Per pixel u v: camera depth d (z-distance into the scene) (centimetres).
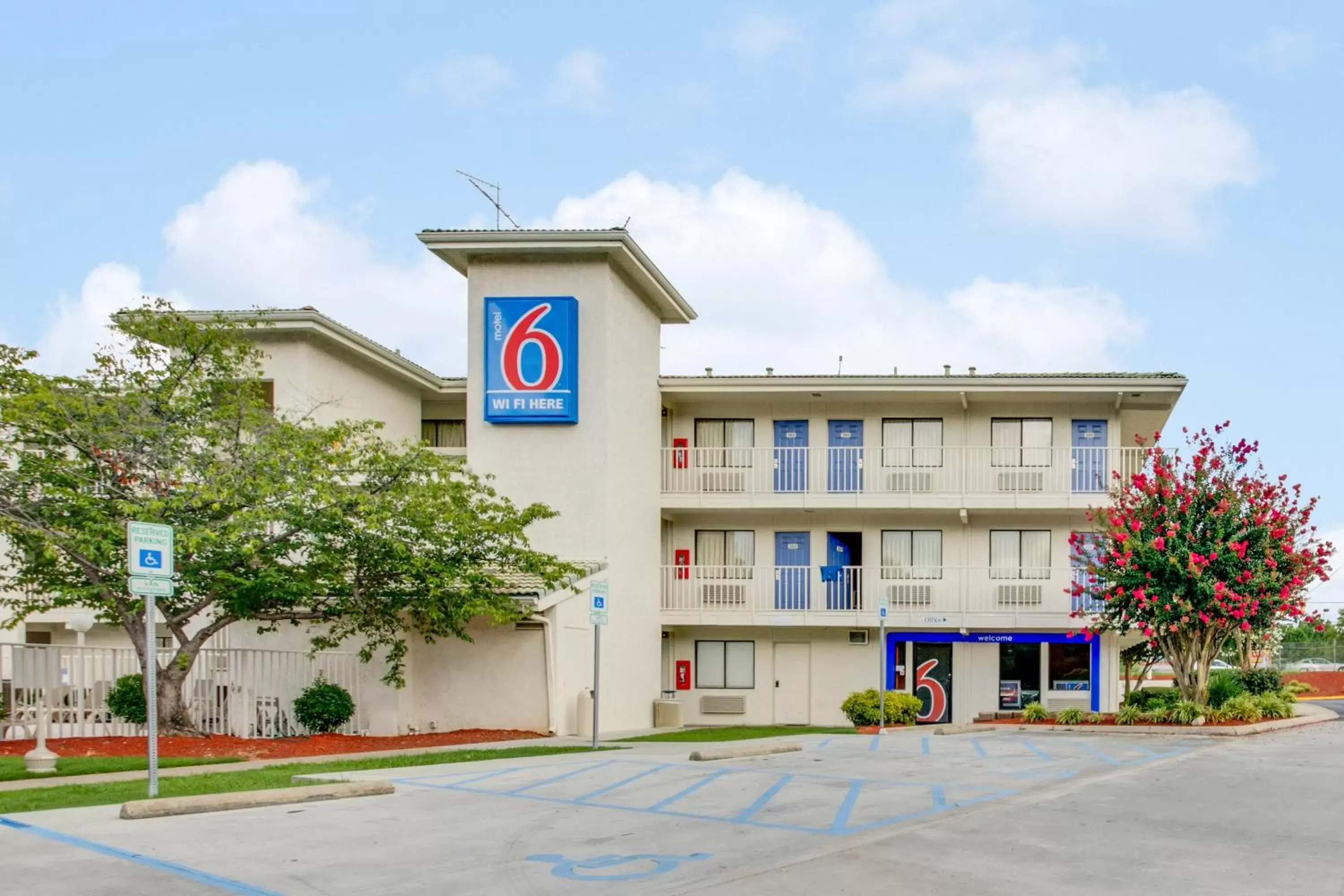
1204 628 2330
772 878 889
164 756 1747
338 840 1031
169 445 1898
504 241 2600
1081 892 848
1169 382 2989
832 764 1656
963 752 1847
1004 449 3102
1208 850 1001
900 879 888
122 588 1880
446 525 2059
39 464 1850
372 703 2255
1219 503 2327
